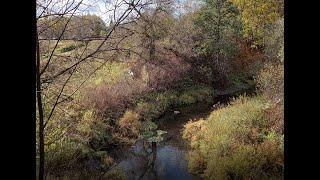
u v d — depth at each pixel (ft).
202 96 62.85
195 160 35.32
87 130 38.86
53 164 32.24
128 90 51.21
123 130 45.80
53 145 33.04
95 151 38.27
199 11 69.46
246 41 73.05
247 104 44.24
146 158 38.93
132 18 17.02
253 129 36.73
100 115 44.04
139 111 51.34
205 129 42.63
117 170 34.96
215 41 69.15
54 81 17.94
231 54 70.49
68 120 29.07
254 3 63.10
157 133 47.24
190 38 64.49
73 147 34.78
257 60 69.92
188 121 51.98
